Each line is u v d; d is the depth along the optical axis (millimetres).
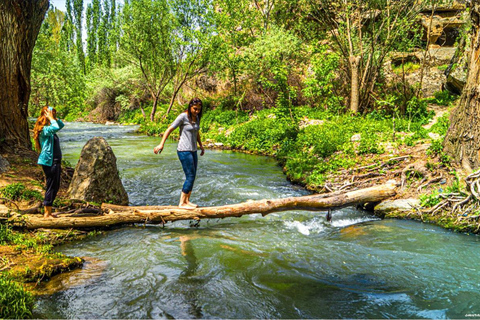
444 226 5934
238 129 17406
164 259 4441
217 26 23812
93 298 3438
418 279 4023
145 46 25672
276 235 5508
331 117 16375
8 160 6910
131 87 33625
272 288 3770
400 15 16734
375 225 6078
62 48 55719
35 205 5535
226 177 9680
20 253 4223
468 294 3668
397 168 8156
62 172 7301
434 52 19266
